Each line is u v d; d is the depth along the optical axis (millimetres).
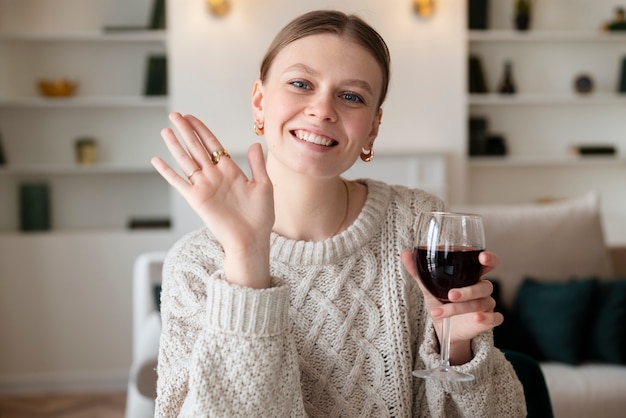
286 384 1239
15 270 5273
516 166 6051
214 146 1232
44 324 5301
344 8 5590
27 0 5520
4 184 5582
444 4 5676
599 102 6031
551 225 3871
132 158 5664
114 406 4949
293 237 1470
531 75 5992
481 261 1254
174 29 5453
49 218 5469
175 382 1325
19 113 5562
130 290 5355
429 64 5688
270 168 1466
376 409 1436
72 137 5621
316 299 1438
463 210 3883
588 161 5902
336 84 1339
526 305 3656
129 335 5359
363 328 1452
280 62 1372
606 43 6020
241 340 1202
